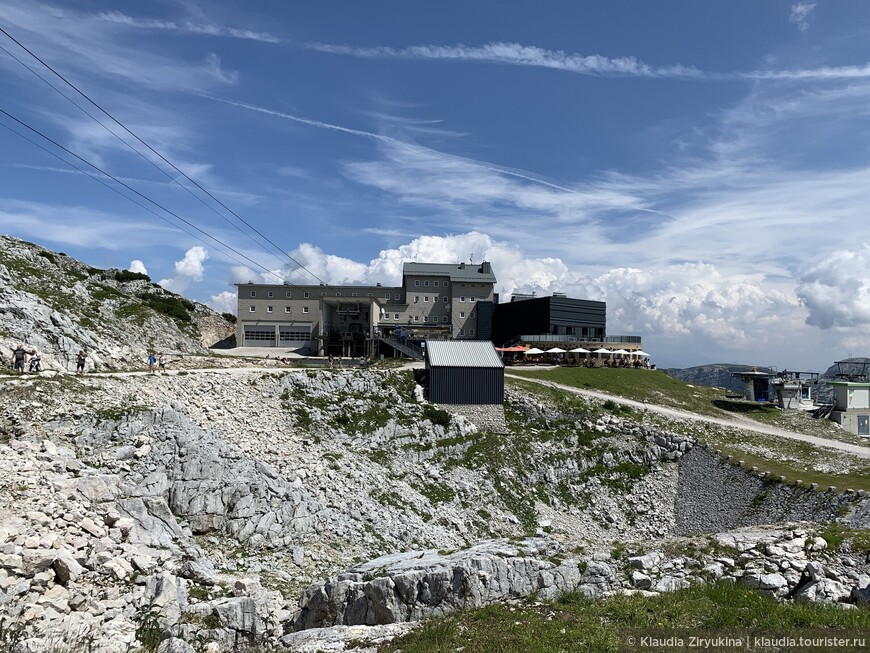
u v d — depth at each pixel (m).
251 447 43.53
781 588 20.12
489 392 68.81
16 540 19.38
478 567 21.34
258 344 109.00
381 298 119.19
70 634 17.31
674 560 22.38
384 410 62.28
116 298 94.12
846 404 83.31
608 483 60.97
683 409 81.00
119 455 30.89
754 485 54.62
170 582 21.70
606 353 101.12
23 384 34.94
